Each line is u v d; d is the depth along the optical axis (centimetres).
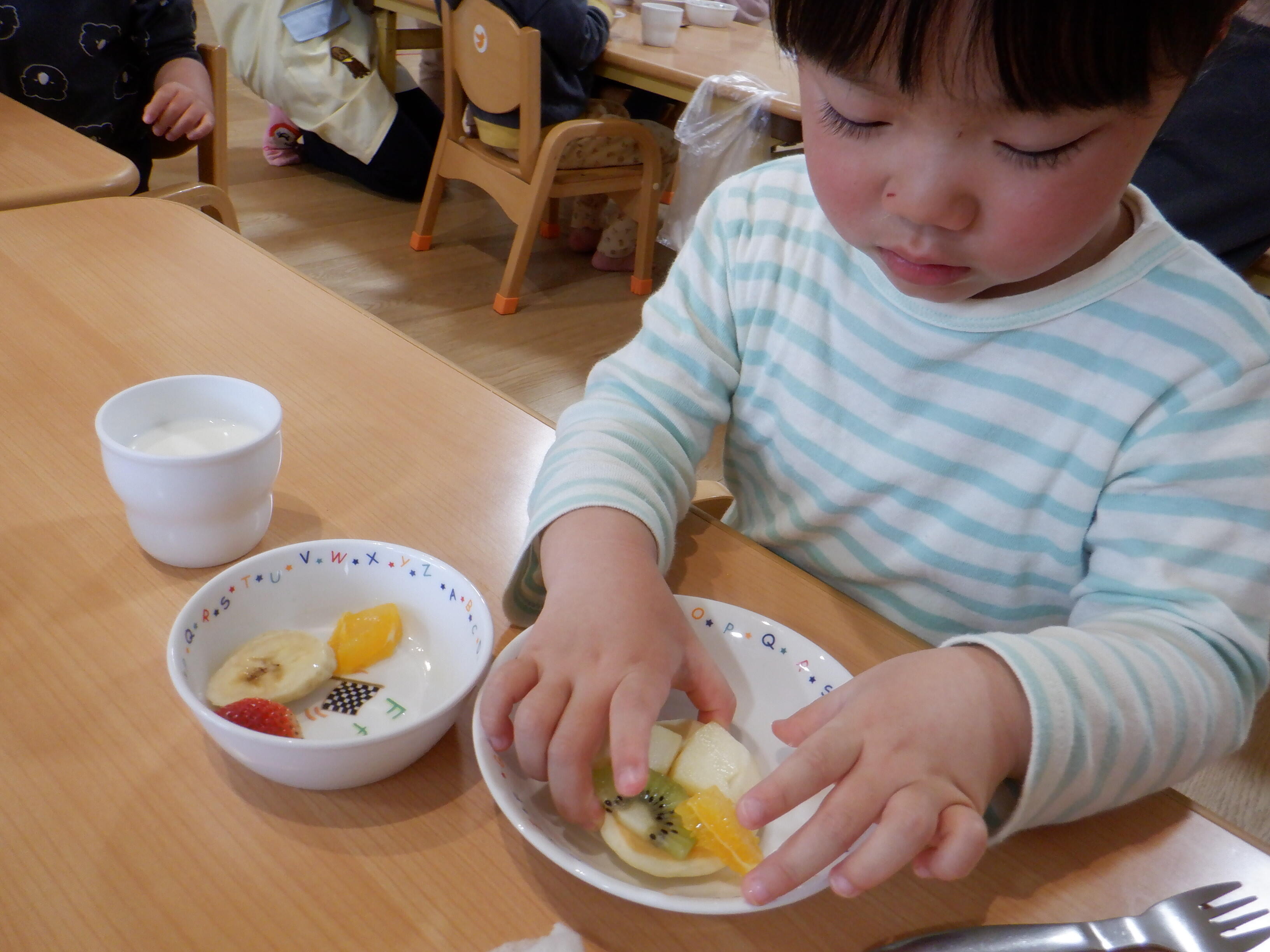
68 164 116
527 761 48
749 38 292
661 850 44
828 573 85
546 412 231
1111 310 68
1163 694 51
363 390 80
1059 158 47
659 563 62
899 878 46
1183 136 151
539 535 62
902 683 49
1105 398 67
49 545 60
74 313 86
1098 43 42
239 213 316
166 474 55
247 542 61
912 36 44
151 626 55
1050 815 48
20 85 181
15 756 47
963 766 45
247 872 43
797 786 43
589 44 253
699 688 53
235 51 333
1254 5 86
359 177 349
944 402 75
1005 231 50
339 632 54
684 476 74
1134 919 44
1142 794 51
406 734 45
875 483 78
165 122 180
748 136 245
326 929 41
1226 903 44
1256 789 150
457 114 289
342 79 325
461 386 82
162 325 86
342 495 68
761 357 84
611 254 311
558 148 260
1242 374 62
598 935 42
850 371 79
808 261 81
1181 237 69
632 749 46
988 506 74
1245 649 56
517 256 271
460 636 54
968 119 46
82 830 43
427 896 43
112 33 188
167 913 40
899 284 60
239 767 47
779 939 43
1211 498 60
